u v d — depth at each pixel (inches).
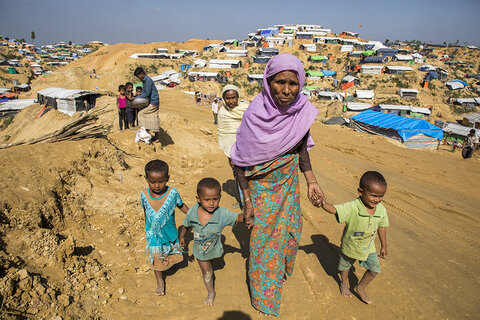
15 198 150.6
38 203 155.8
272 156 111.0
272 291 122.0
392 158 492.4
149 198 131.4
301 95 109.0
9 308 105.3
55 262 132.6
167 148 339.9
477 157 621.9
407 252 189.3
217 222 123.2
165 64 3265.3
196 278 149.6
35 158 192.4
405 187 334.3
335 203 257.1
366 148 554.3
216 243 128.4
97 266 141.9
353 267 167.6
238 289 143.7
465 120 1683.1
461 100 2571.4
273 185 118.3
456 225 238.5
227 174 288.4
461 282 162.2
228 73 2928.2
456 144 865.5
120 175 231.8
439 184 364.8
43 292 115.3
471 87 2910.9
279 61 96.6
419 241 205.6
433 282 160.7
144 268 150.8
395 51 3255.4
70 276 131.5
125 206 198.4
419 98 2672.2
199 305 132.5
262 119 105.4
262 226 120.1
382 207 128.5
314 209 235.1
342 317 132.5
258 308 125.2
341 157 457.1
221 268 158.2
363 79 2908.5
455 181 386.0
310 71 3154.5
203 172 290.4
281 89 97.5
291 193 121.3
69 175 195.2
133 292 135.5
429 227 230.1
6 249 127.4
